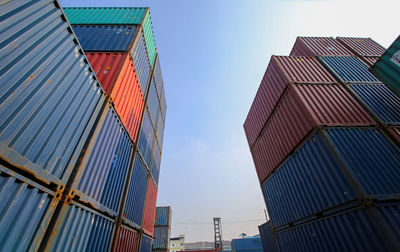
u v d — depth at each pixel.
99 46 8.90
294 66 10.65
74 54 4.69
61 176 3.88
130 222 7.70
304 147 7.98
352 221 5.51
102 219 5.50
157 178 14.57
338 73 10.11
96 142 5.32
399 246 4.40
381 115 7.65
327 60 11.25
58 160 3.82
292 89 9.00
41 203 3.30
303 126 8.09
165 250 26.84
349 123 7.34
